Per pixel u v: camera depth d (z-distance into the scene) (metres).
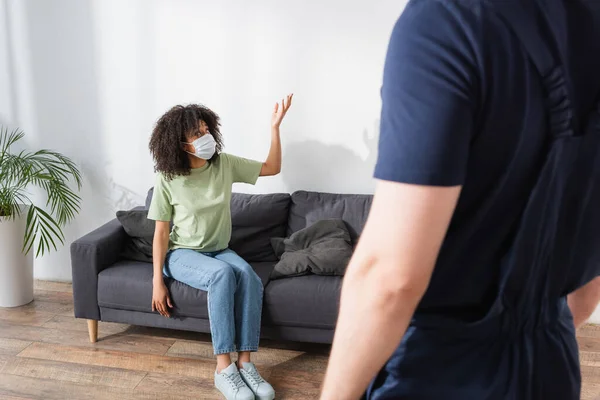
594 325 3.16
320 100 3.20
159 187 2.73
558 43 0.58
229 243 3.08
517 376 0.68
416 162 0.54
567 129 0.60
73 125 3.43
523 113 0.58
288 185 3.35
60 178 3.33
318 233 3.01
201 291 2.67
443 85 0.55
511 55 0.57
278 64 3.19
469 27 0.56
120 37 3.28
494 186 0.61
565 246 0.68
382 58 3.10
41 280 3.66
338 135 3.23
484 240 0.65
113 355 2.80
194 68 3.27
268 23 3.15
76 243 2.79
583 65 0.60
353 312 0.58
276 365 2.73
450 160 0.54
